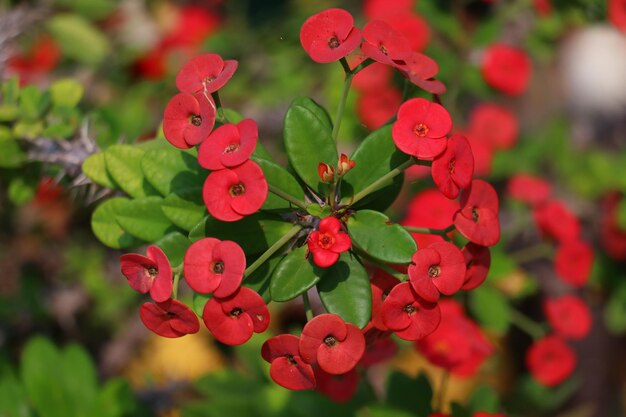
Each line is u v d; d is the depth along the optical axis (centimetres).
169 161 45
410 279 40
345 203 43
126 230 45
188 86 42
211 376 62
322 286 42
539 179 76
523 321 64
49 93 55
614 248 77
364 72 66
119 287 80
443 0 69
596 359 84
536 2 67
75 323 78
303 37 42
